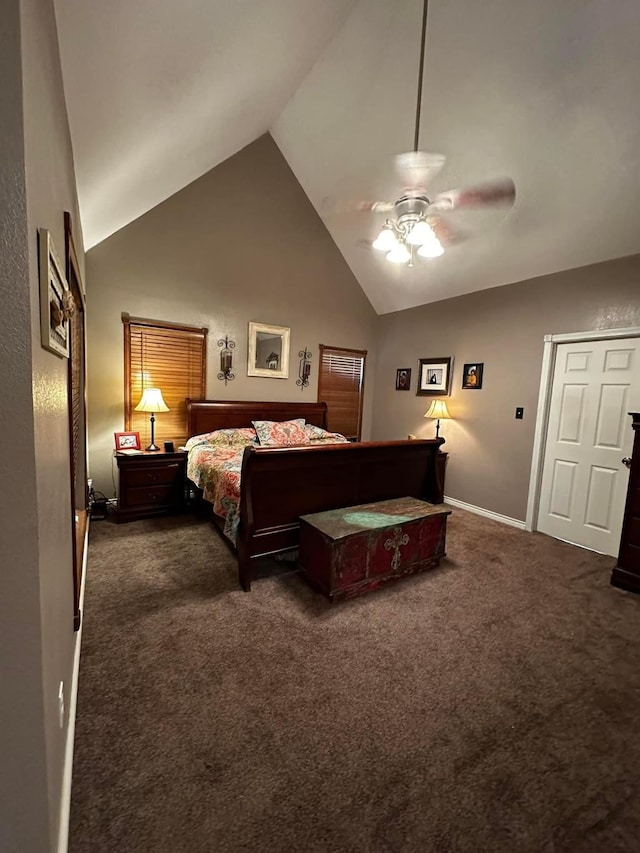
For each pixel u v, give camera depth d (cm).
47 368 96
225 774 128
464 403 445
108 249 364
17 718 80
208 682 168
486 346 420
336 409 538
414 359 509
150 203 358
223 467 305
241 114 293
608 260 318
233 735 143
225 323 434
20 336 73
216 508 294
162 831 111
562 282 351
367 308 552
